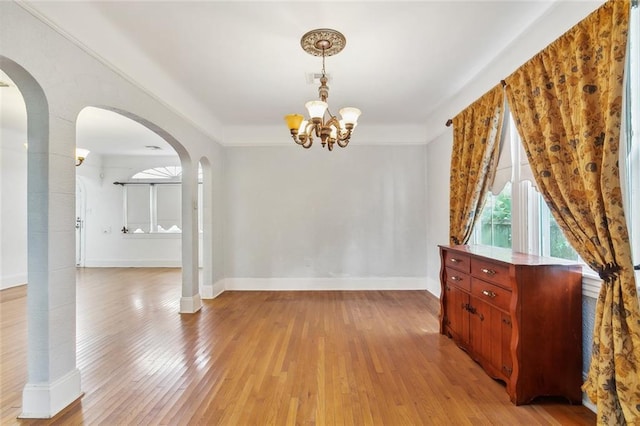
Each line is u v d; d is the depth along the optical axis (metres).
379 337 3.21
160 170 7.50
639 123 1.75
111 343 3.06
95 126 5.12
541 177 2.19
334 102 4.15
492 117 2.89
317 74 3.32
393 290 5.17
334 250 5.24
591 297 2.03
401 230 5.22
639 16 1.74
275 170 5.25
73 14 2.12
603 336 1.72
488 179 3.07
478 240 3.72
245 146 5.24
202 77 3.39
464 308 2.83
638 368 1.62
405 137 5.20
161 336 3.24
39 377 1.97
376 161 5.23
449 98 4.03
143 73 2.95
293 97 3.96
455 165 3.65
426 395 2.19
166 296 4.84
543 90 2.15
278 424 1.89
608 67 1.73
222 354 2.82
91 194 7.47
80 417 1.96
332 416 1.96
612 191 1.69
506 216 3.15
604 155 1.70
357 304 4.39
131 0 2.18
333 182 5.25
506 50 2.77
